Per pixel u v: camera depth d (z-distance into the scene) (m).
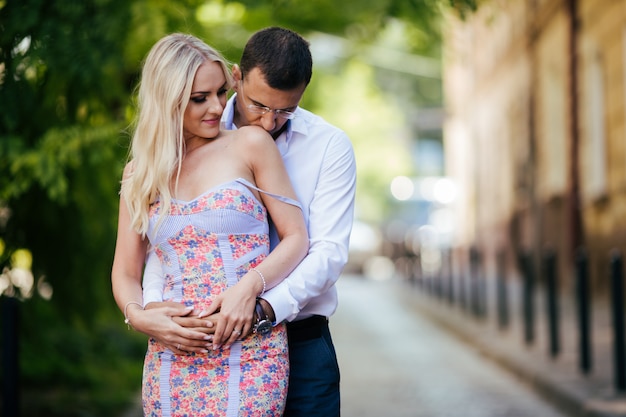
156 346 4.04
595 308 18.41
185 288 3.98
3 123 8.09
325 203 4.29
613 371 11.03
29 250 9.55
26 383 10.70
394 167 55.91
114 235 9.95
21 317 9.70
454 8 8.48
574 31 22.16
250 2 10.49
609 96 19.34
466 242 43.06
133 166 4.05
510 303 21.70
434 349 15.48
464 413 9.97
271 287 4.03
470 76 41.09
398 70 49.44
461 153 44.12
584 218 21.58
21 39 7.63
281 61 4.03
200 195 3.96
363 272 39.41
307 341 4.39
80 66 7.79
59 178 8.10
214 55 4.01
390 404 10.51
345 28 15.30
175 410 3.97
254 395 3.96
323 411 4.38
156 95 3.94
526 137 28.94
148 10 8.75
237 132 4.10
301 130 4.31
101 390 10.63
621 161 18.44
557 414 9.84
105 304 10.18
